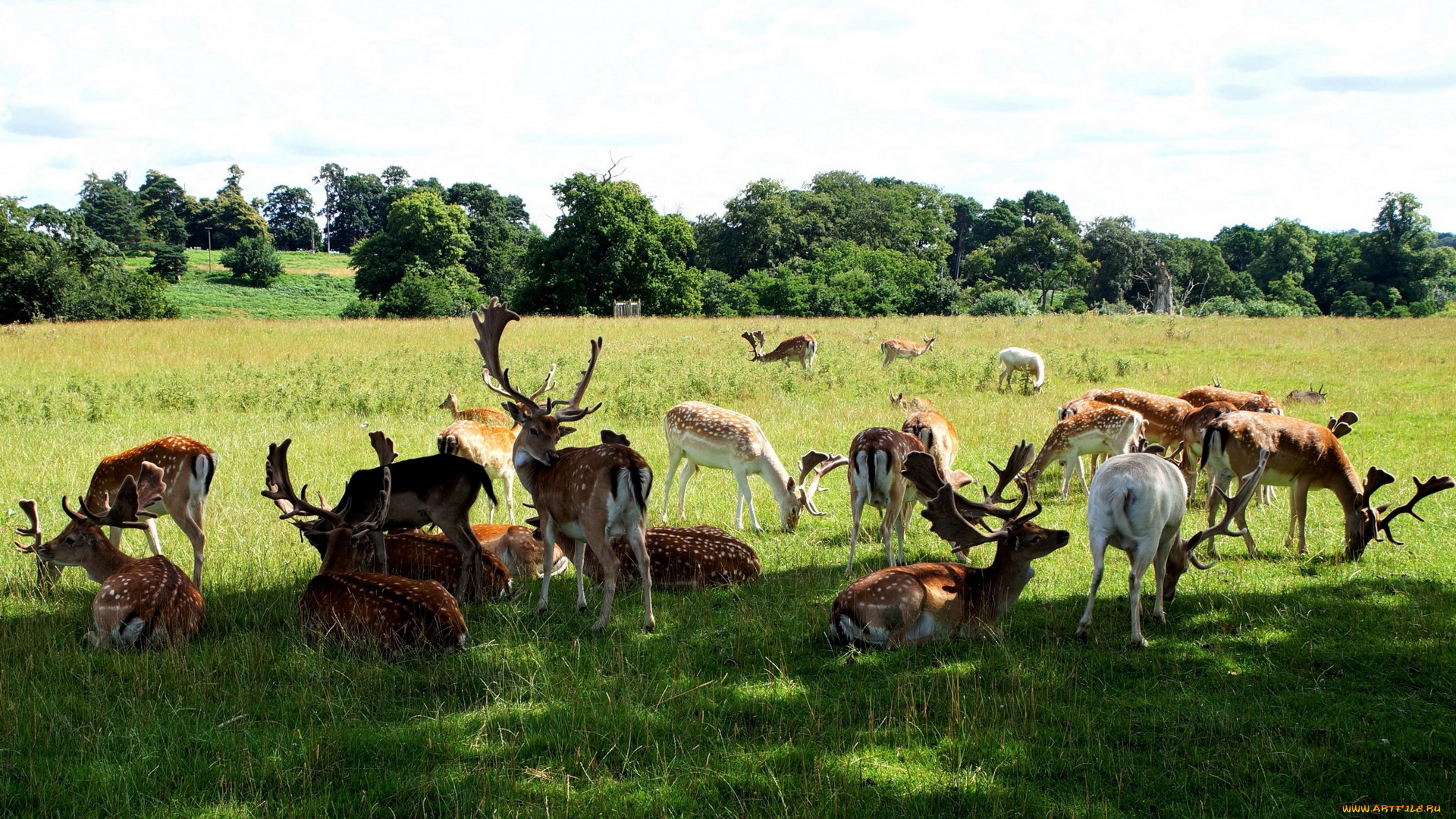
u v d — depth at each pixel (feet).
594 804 12.67
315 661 16.92
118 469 21.79
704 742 14.39
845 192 263.29
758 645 18.06
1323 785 13.07
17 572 21.39
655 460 35.60
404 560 21.15
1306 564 22.74
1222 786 13.07
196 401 45.88
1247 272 293.23
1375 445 36.45
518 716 15.12
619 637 18.60
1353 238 297.94
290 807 12.53
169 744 14.07
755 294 171.12
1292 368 62.54
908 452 22.57
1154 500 17.60
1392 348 75.97
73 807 12.51
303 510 19.85
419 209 205.98
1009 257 249.55
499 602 20.90
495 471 29.04
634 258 163.53
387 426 40.06
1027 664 16.98
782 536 26.43
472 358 63.98
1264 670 16.72
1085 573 22.33
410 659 17.02
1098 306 239.50
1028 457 19.49
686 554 21.65
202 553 21.50
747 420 27.14
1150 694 15.87
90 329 90.79
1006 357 54.39
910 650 17.67
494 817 12.30
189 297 219.61
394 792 12.98
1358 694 15.78
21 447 34.73
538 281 166.20
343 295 243.81
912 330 98.32
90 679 15.98
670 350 73.10
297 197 436.35
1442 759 13.69
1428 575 21.77
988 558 24.22
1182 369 62.13
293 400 46.14
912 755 13.92
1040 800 12.71
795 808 12.53
